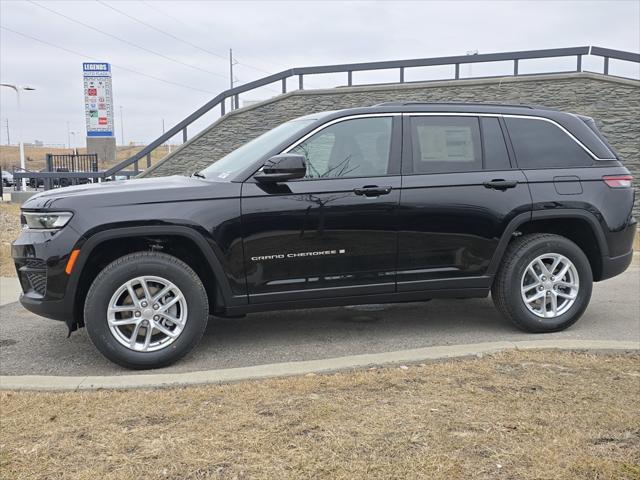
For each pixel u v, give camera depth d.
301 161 4.17
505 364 4.01
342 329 5.23
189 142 16.64
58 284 4.02
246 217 4.28
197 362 4.34
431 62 14.95
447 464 2.68
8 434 3.04
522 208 4.78
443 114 4.84
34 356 4.53
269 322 5.52
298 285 4.44
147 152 17.53
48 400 3.49
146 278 4.12
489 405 3.31
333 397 3.45
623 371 3.88
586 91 14.03
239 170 4.45
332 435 2.96
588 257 5.20
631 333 4.97
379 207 4.50
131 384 3.68
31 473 2.66
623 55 13.73
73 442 2.94
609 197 5.00
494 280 4.94
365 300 4.62
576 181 4.94
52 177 18.23
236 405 3.36
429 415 3.18
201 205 4.21
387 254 4.58
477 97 14.71
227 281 4.31
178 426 3.10
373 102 15.41
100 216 4.04
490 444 2.86
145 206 4.11
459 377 3.76
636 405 3.32
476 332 5.05
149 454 2.81
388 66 15.27
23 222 4.31
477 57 14.66
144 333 4.25
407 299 4.74
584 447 2.84
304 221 4.38
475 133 4.86
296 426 3.07
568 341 4.45
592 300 6.34
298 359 4.38
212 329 5.29
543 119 5.06
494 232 4.75
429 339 4.86
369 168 4.58
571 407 3.29
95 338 4.05
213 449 2.84
